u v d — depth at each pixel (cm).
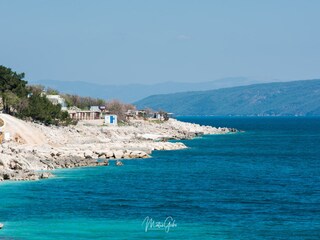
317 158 16662
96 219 7156
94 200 8456
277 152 18725
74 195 8844
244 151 18888
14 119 16025
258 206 8156
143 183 10356
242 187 10100
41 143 15588
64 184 9912
